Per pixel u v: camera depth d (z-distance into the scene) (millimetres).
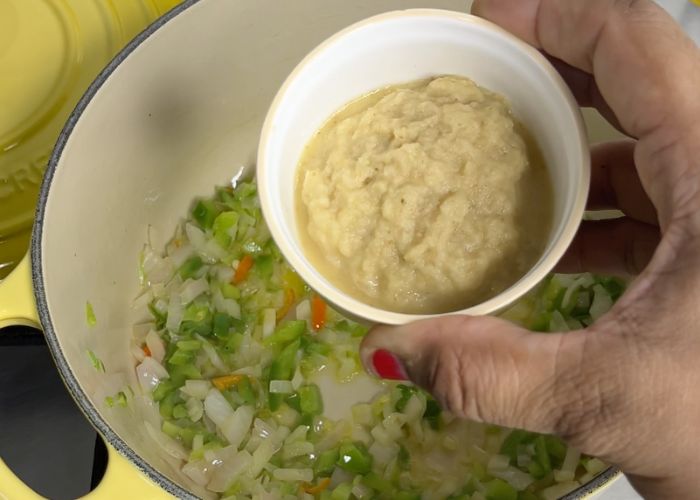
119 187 374
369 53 291
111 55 414
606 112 331
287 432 362
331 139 289
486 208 273
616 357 252
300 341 372
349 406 368
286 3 378
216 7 364
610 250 350
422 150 275
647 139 281
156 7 423
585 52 301
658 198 276
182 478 342
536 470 344
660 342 252
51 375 370
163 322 386
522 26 309
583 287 378
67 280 337
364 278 272
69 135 333
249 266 393
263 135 276
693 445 252
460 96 288
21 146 405
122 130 364
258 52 395
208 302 386
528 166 283
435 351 260
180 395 367
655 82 278
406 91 291
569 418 259
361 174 276
